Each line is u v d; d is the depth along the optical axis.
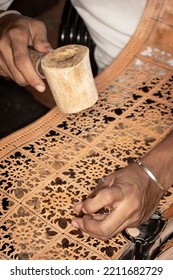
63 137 1.29
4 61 1.36
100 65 1.75
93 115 1.34
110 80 1.42
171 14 1.42
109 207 1.13
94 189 1.14
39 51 1.31
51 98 2.36
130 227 1.11
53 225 1.12
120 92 1.39
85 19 1.62
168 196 1.18
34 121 1.42
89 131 1.30
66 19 1.66
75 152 1.26
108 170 1.22
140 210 1.08
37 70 1.21
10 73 1.37
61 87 1.12
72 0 1.63
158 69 1.43
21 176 1.21
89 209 1.05
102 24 1.61
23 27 1.33
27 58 1.23
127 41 1.61
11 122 1.51
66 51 1.12
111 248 1.08
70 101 1.15
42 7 3.01
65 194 1.18
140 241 1.09
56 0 3.02
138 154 1.24
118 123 1.31
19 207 1.16
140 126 1.30
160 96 1.37
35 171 1.22
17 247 1.09
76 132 1.30
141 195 1.08
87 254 1.07
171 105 1.34
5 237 1.11
